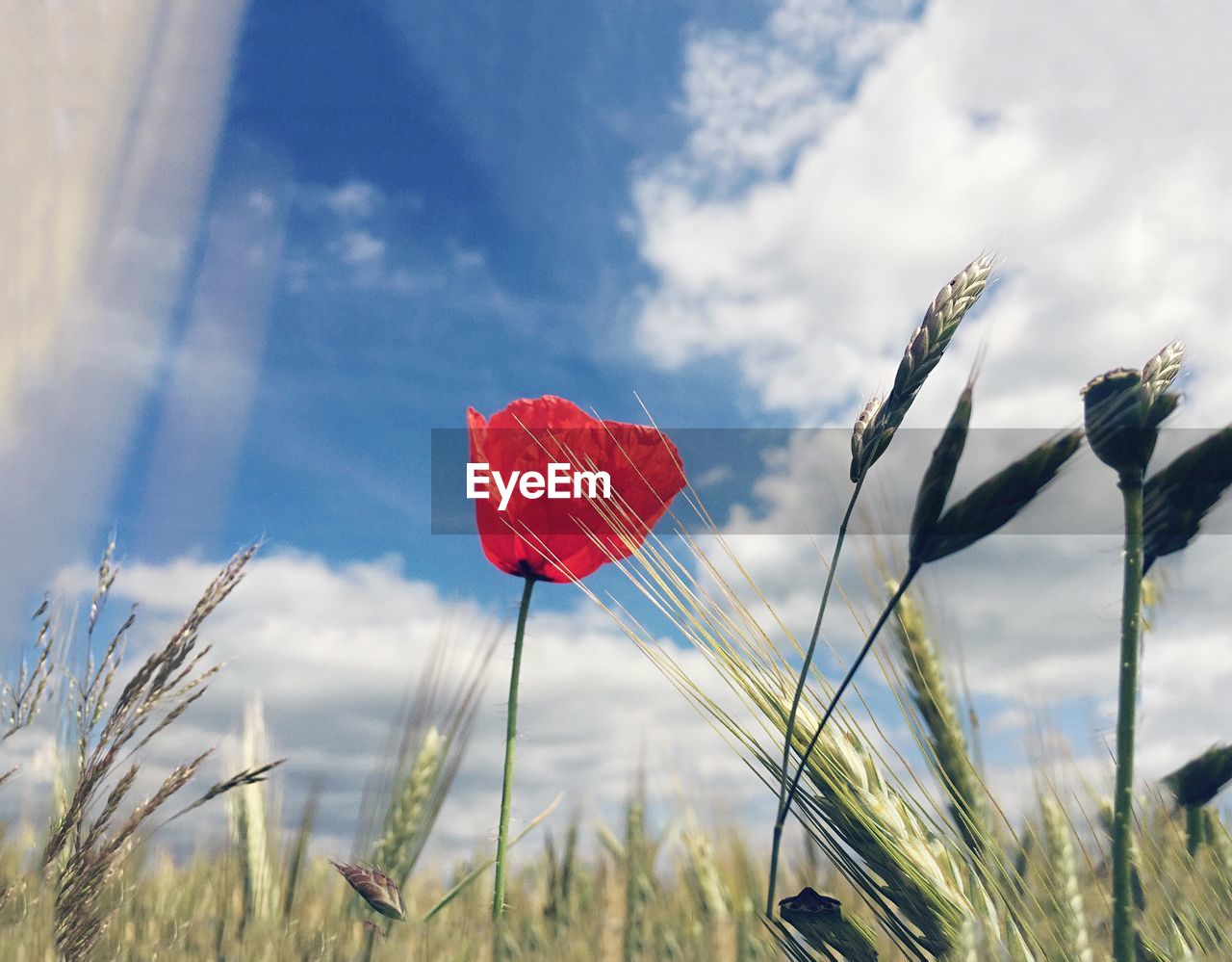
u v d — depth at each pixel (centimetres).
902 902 18
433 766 28
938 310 19
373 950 20
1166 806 20
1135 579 16
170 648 22
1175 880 18
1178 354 16
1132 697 15
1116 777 15
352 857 25
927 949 18
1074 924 17
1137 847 17
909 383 19
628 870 25
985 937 16
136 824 21
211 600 23
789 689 20
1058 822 18
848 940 18
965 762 19
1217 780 19
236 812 26
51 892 20
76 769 22
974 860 18
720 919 20
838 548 18
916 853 18
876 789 19
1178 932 17
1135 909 17
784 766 18
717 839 24
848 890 21
